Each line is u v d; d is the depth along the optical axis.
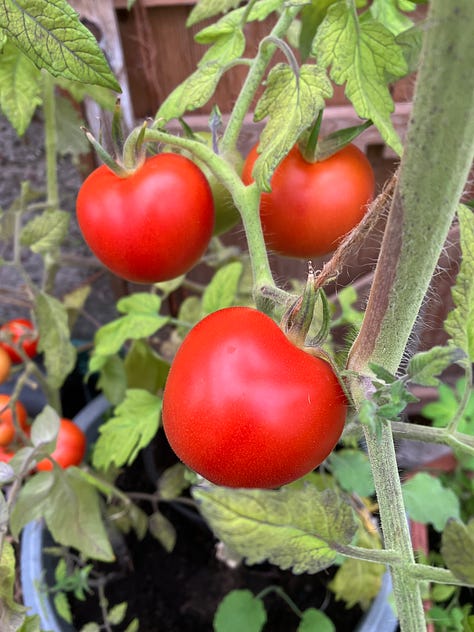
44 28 0.14
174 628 0.38
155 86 0.43
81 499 0.27
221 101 0.41
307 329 0.15
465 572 0.11
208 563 0.41
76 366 0.51
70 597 0.39
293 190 0.19
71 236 0.54
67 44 0.14
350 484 0.34
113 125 0.18
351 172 0.19
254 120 0.17
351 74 0.16
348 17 0.16
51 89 0.33
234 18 0.21
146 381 0.40
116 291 0.51
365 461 0.35
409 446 0.49
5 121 0.48
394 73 0.17
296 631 0.36
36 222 0.34
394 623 0.30
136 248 0.18
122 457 0.32
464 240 0.16
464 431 0.39
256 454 0.14
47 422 0.25
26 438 0.33
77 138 0.38
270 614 0.37
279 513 0.19
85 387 0.50
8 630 0.20
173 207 0.18
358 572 0.32
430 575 0.15
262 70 0.19
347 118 0.41
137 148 0.18
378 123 0.17
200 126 0.41
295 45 0.28
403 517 0.15
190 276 0.51
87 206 0.19
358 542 0.31
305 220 0.19
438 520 0.34
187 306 0.40
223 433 0.14
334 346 0.33
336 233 0.19
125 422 0.33
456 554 0.11
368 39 0.16
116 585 0.40
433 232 0.12
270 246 0.21
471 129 0.10
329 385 0.14
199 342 0.15
